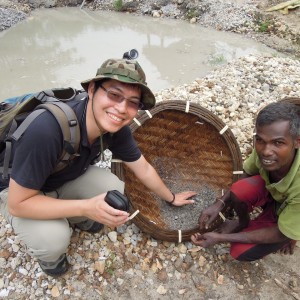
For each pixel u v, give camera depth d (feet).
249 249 4.26
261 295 4.38
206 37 13.39
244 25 13.88
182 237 4.69
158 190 4.61
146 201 5.03
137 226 4.64
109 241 4.74
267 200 4.48
